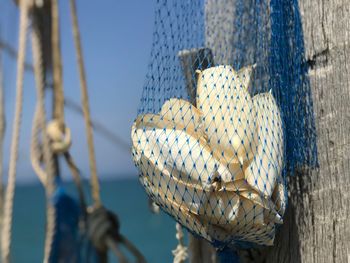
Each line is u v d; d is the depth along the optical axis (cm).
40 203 1240
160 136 62
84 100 62
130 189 2509
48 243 58
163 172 61
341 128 66
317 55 68
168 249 670
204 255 78
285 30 69
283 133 65
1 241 56
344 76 66
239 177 60
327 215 66
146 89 67
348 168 65
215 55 76
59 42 58
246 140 61
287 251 69
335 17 67
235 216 60
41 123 57
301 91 68
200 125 62
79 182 60
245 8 74
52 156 58
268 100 65
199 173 60
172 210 63
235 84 63
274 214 61
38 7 58
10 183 57
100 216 60
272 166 62
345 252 65
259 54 71
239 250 71
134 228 966
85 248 59
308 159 68
